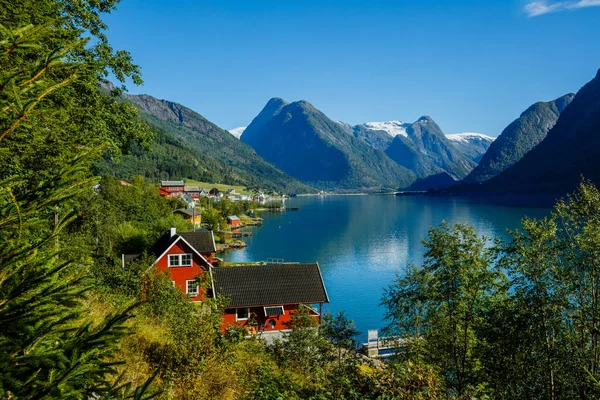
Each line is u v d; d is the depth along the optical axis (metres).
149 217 71.81
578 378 14.72
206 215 121.62
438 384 14.70
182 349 10.85
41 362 3.50
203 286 20.03
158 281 20.44
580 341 15.07
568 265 15.86
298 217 193.75
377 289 66.12
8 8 5.27
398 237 120.19
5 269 3.73
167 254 36.47
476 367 17.03
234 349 14.78
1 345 3.54
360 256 92.81
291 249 103.06
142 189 107.94
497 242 17.86
